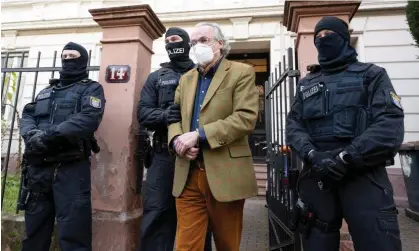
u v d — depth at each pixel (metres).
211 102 1.81
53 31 8.36
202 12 7.59
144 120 2.33
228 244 1.80
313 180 1.66
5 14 8.72
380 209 1.41
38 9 8.55
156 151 2.35
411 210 4.38
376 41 6.45
